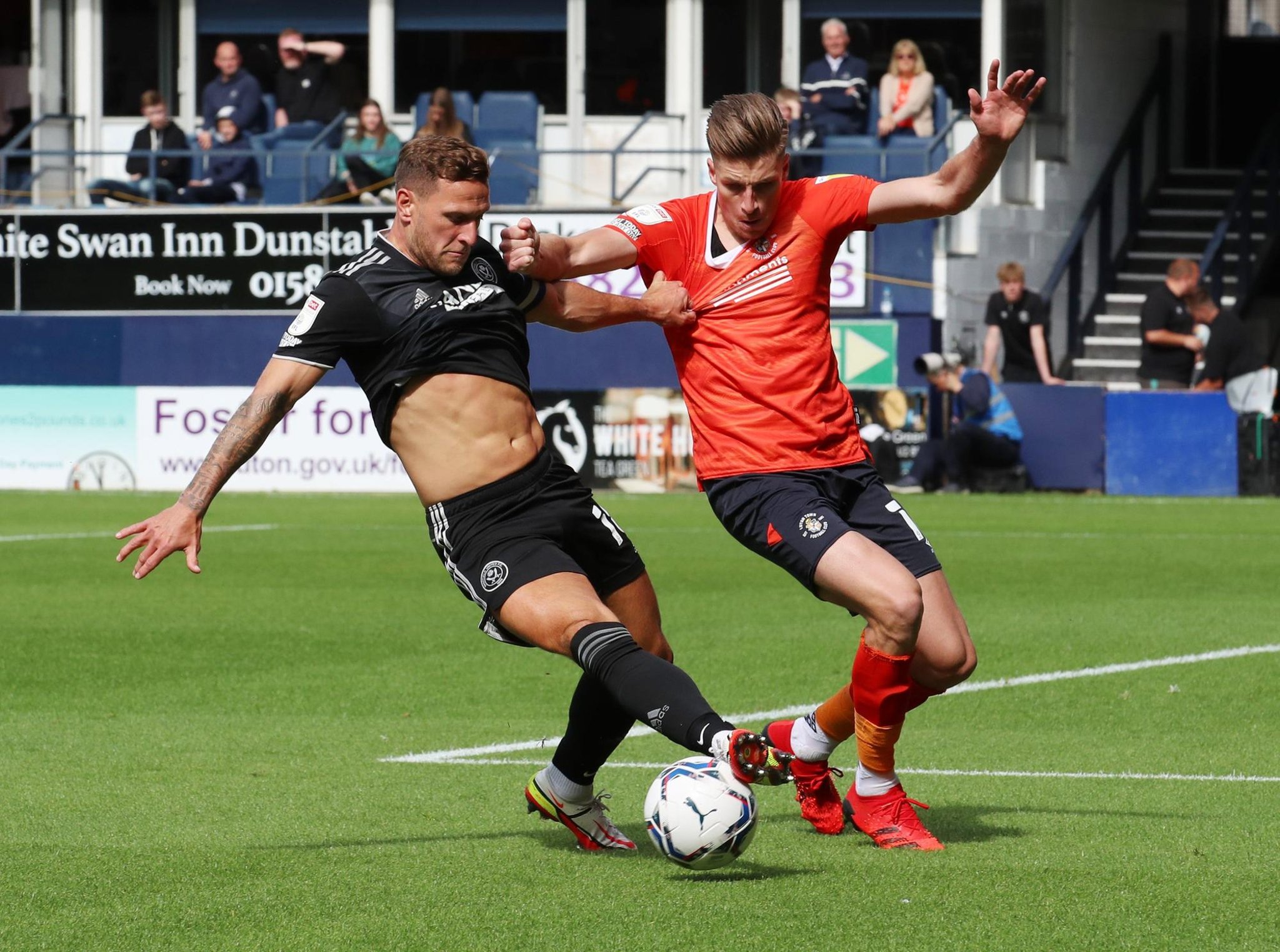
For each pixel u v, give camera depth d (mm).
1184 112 64375
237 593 27094
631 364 47094
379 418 11438
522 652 21312
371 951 9148
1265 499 45312
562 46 57812
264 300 49062
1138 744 15703
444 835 12016
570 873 10898
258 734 16094
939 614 12000
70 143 60000
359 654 21156
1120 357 57344
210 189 51938
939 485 46812
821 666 20078
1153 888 10414
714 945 9203
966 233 52406
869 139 51219
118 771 14344
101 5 59750
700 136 57219
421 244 11266
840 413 12250
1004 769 14516
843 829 12250
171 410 48875
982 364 50250
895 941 9281
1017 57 56594
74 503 44219
